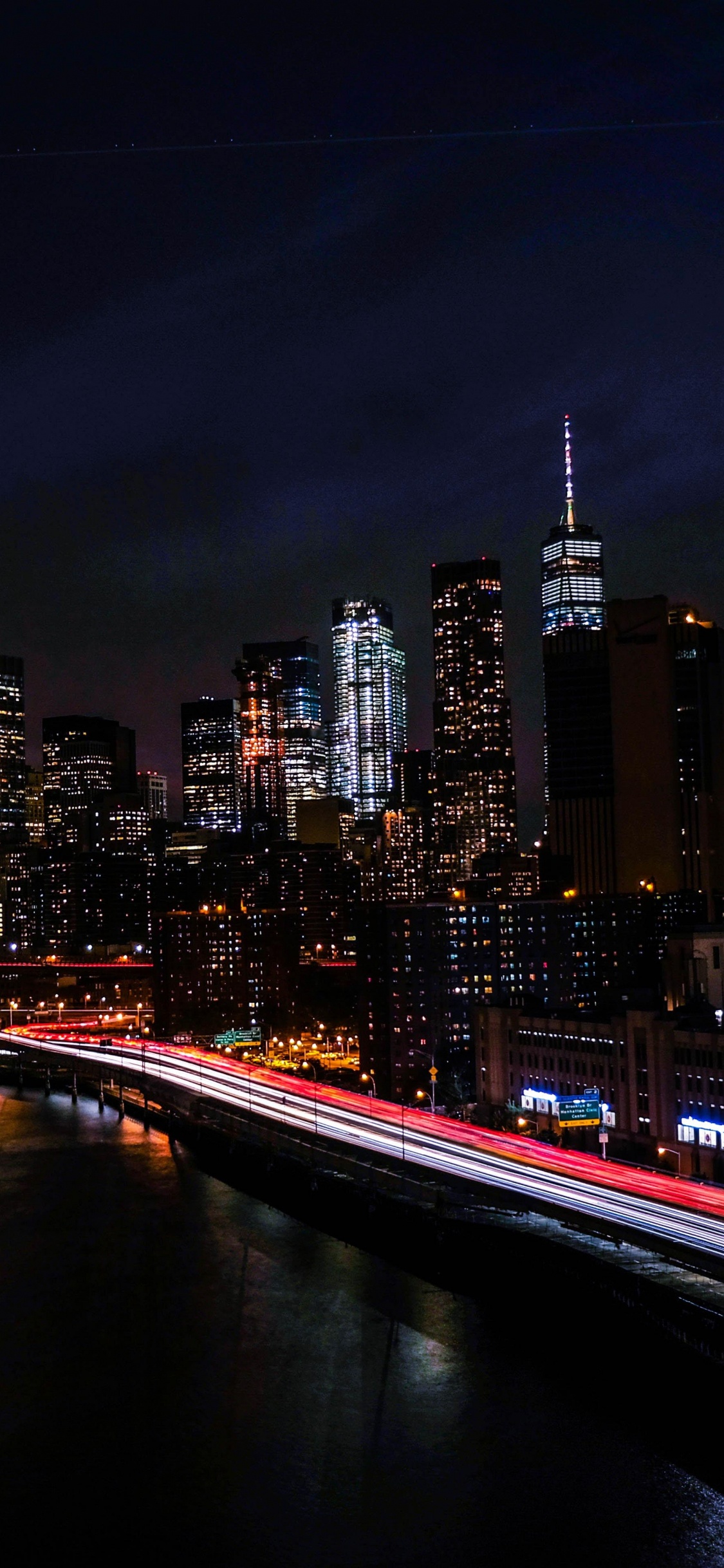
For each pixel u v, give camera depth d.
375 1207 155.00
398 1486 93.62
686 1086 198.12
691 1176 176.12
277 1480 95.50
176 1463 98.62
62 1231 167.00
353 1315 129.25
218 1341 123.50
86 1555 86.19
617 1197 143.38
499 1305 131.25
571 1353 117.31
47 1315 132.88
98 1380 114.88
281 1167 180.62
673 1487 92.44
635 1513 89.12
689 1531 86.94
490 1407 105.69
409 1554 85.38
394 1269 146.25
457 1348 119.00
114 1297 138.00
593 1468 95.19
